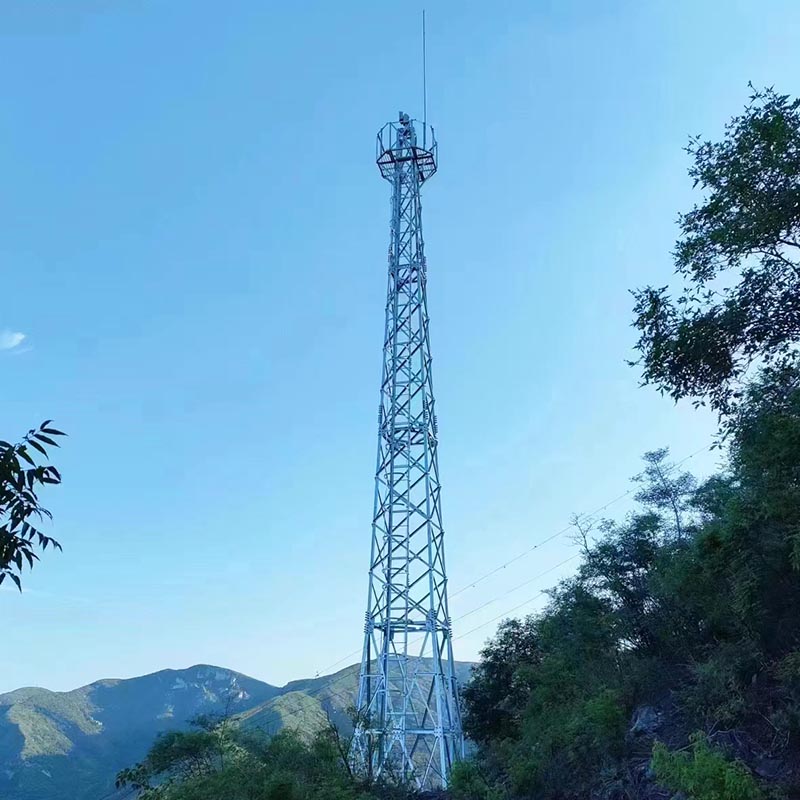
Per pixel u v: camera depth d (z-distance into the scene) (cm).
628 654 3012
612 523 3425
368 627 4034
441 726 3600
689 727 2117
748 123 1561
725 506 2306
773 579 2008
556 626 3506
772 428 1670
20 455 743
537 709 3259
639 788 2008
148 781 3078
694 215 1666
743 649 2117
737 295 1612
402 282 4812
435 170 5162
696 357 1652
